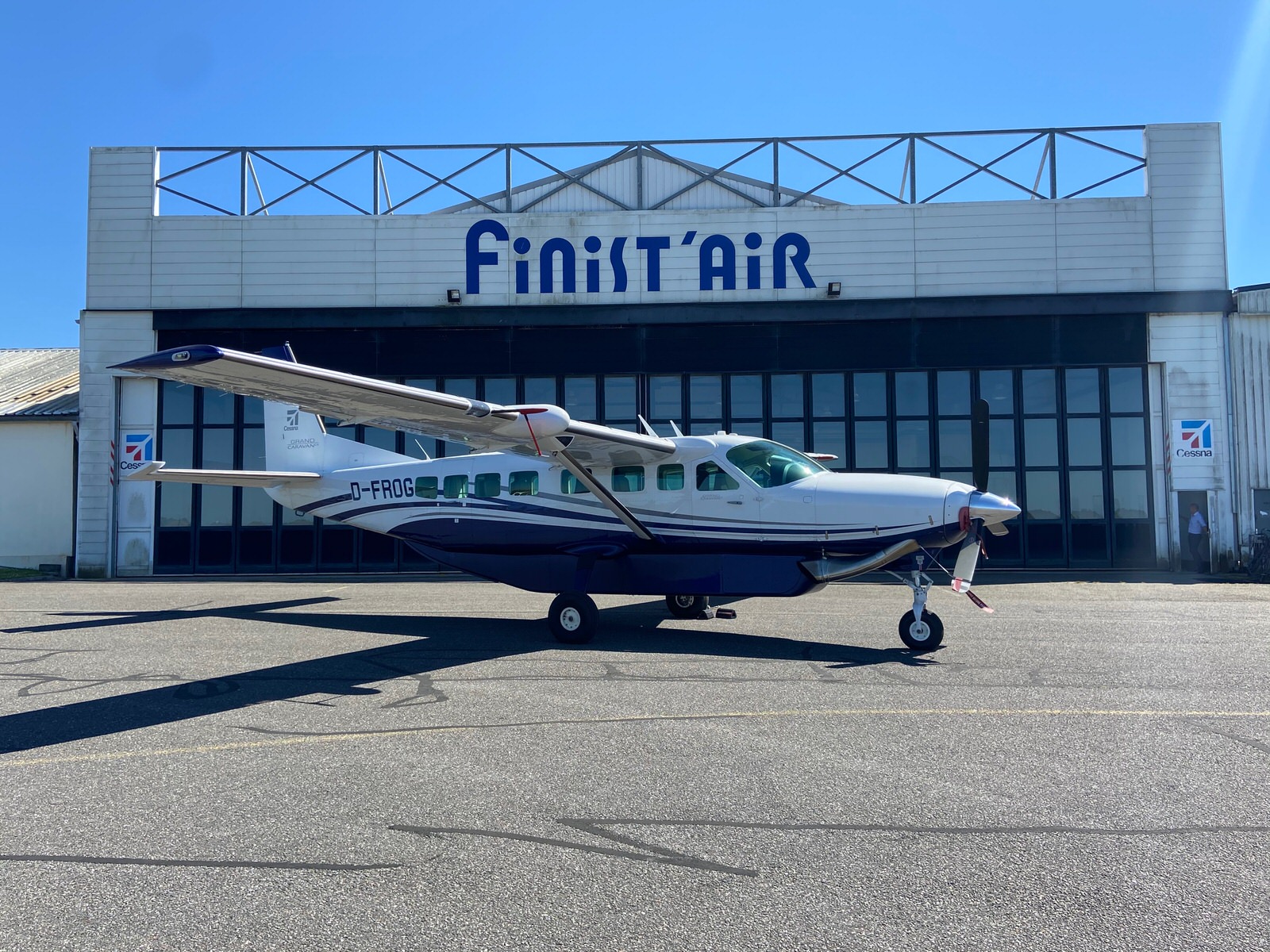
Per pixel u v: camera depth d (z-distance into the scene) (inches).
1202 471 761.0
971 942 122.5
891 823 166.1
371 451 510.3
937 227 782.5
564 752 212.2
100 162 797.9
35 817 171.3
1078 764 202.2
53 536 828.0
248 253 793.6
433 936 124.7
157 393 789.2
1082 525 768.9
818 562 388.2
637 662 334.0
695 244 790.5
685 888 139.5
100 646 377.1
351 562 784.3
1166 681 297.1
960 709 255.0
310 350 794.2
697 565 409.1
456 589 645.9
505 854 152.9
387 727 235.9
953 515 361.1
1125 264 772.6
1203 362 766.5
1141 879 142.2
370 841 158.7
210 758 208.8
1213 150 773.9
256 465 785.6
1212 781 190.4
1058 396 776.3
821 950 120.5
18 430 836.0
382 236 794.2
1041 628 427.2
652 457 412.2
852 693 276.8
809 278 785.6
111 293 792.9
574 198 820.0
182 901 135.9
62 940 124.1
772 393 786.8
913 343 778.8
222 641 390.3
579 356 789.2
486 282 792.3
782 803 177.2
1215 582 681.0
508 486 452.8
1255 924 127.2
